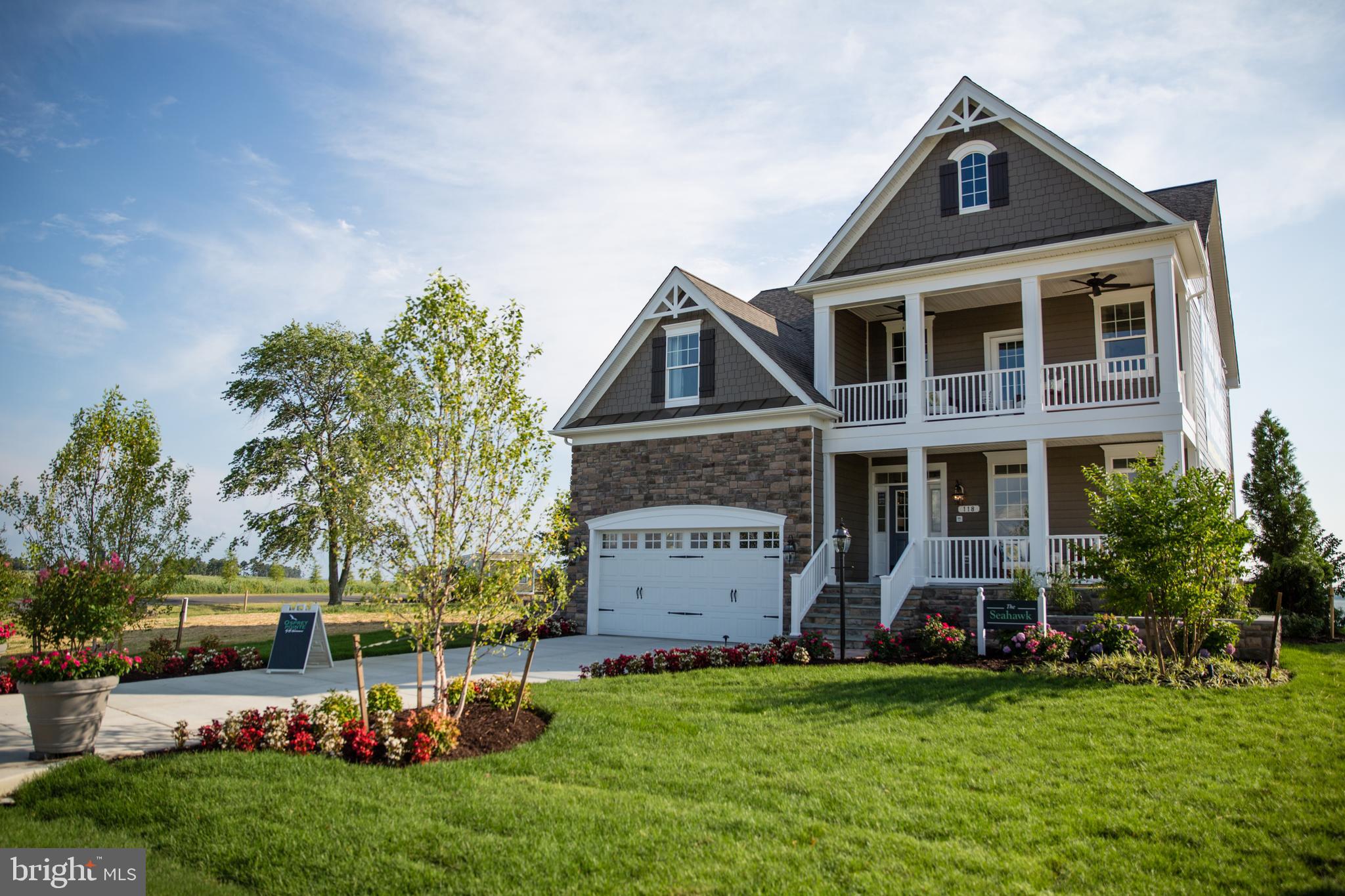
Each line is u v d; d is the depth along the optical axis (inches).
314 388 1475.1
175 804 252.4
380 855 216.4
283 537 1401.3
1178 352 609.3
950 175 693.3
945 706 378.0
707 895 192.9
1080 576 493.7
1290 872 202.1
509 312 366.3
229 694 435.5
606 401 815.1
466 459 352.2
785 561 677.9
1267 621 521.7
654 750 309.9
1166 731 328.8
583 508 792.3
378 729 327.0
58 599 349.4
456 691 376.8
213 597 1739.7
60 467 449.4
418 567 340.5
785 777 273.9
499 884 199.9
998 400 653.9
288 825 236.1
